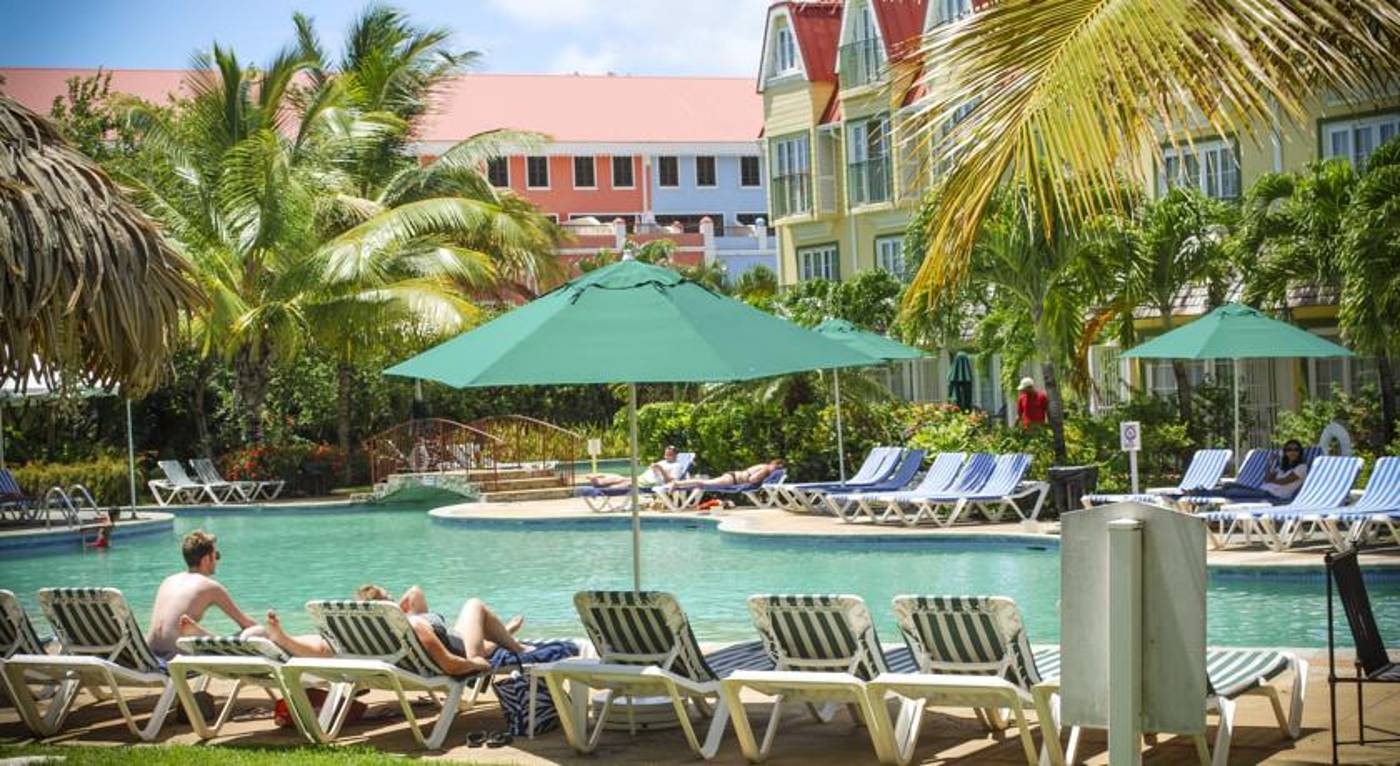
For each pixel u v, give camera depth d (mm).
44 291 7781
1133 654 4402
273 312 31297
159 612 9953
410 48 41062
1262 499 19344
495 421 32406
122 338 8273
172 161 35000
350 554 22172
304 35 41938
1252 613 14070
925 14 40281
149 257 8469
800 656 8523
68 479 30078
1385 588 15172
